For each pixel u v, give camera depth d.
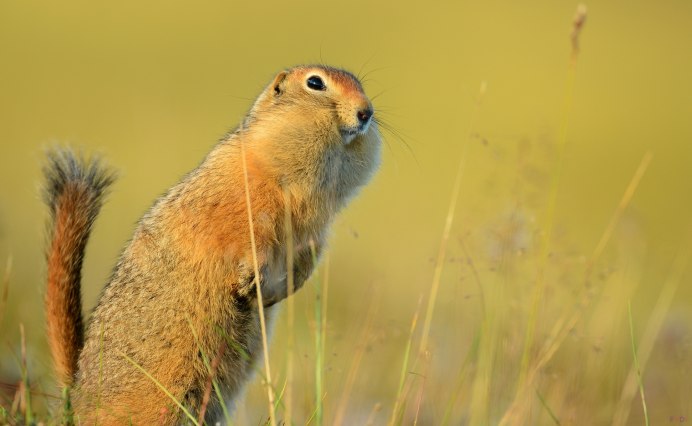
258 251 10.52
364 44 52.16
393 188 27.84
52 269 10.80
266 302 10.80
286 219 10.53
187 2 59.31
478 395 11.23
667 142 41.94
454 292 13.82
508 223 12.24
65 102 35.88
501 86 46.16
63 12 53.22
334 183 10.97
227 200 10.52
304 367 11.91
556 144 12.51
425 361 10.89
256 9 59.28
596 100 46.97
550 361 12.22
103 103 36.34
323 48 50.16
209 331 10.54
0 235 15.62
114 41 48.56
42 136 30.66
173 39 50.38
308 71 11.07
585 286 13.02
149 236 10.77
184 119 34.72
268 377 9.55
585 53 56.81
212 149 10.96
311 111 10.73
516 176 12.34
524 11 66.12
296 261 11.14
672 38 63.28
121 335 10.60
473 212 13.47
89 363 10.68
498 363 11.62
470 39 56.22
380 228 22.58
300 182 10.64
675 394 13.79
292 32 54.06
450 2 67.19
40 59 43.16
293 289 11.23
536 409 11.98
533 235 12.26
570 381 12.35
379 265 18.94
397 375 13.20
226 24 54.81
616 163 38.03
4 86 37.53
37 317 14.09
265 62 46.97
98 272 18.77
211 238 10.49
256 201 10.53
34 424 9.43
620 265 15.52
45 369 12.07
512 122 38.66
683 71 55.03
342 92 10.85
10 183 25.39
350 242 21.56
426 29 57.16
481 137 13.74
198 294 10.51
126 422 10.24
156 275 10.62
